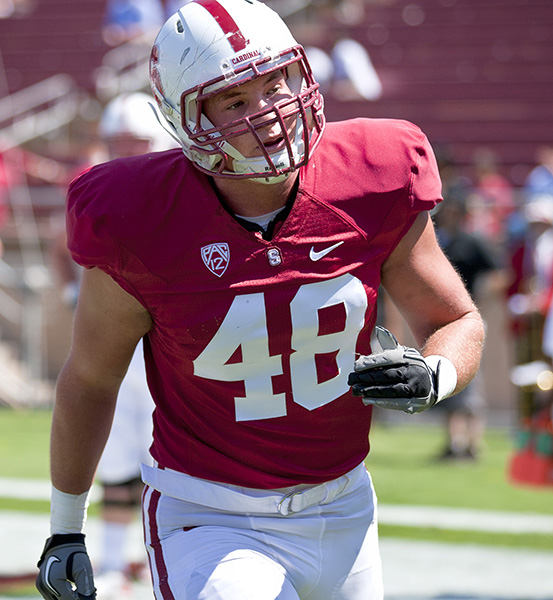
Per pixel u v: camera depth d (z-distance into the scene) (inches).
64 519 346.9
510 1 2180.1
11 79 2145.7
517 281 929.5
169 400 333.4
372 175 307.9
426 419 1317.7
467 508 834.2
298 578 327.3
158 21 2166.6
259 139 289.7
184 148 308.3
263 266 298.5
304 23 2190.0
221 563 311.3
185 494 329.4
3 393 1392.7
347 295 306.0
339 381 317.7
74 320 326.0
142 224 298.8
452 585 629.9
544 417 724.0
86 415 335.0
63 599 339.3
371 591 339.3
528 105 2015.3
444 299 323.9
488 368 1317.7
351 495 336.2
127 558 585.3
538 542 739.4
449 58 2121.1
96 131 1849.2
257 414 315.3
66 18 2293.3
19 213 1604.3
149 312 313.6
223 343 302.2
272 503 322.7
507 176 1887.3
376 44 2160.4
